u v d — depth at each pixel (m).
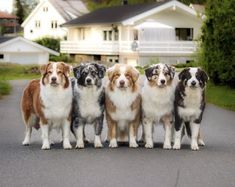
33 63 62.59
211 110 21.67
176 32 60.50
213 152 12.55
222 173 10.34
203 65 27.80
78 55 65.12
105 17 63.84
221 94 25.56
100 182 9.55
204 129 16.77
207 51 27.44
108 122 12.77
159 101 12.55
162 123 12.91
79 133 12.82
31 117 13.51
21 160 11.52
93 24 63.25
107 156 11.85
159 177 9.95
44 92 12.47
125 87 12.33
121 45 58.53
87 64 12.47
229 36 26.20
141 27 56.22
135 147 12.90
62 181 9.63
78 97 12.57
